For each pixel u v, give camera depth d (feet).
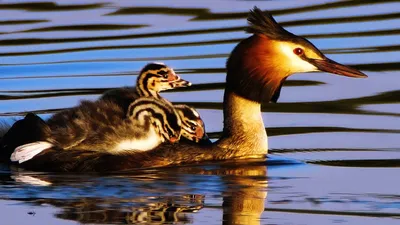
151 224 42.52
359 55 67.36
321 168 50.01
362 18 74.49
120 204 44.70
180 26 73.46
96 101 51.13
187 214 43.65
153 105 50.57
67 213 43.70
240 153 51.55
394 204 44.73
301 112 58.65
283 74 52.47
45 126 50.11
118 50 68.69
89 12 77.10
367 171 49.34
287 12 75.97
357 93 61.36
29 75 64.54
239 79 52.13
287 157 51.90
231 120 52.29
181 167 50.08
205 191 46.50
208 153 51.08
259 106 52.60
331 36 70.95
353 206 44.57
